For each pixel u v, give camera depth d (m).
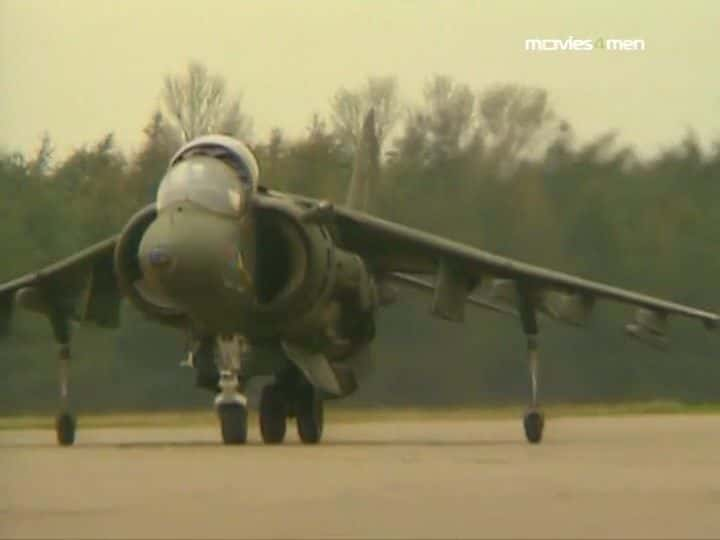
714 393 127.50
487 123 124.94
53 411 124.25
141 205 130.62
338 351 74.06
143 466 50.34
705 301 126.88
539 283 73.38
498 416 117.31
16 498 39.56
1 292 74.94
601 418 110.75
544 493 41.12
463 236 121.75
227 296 65.25
